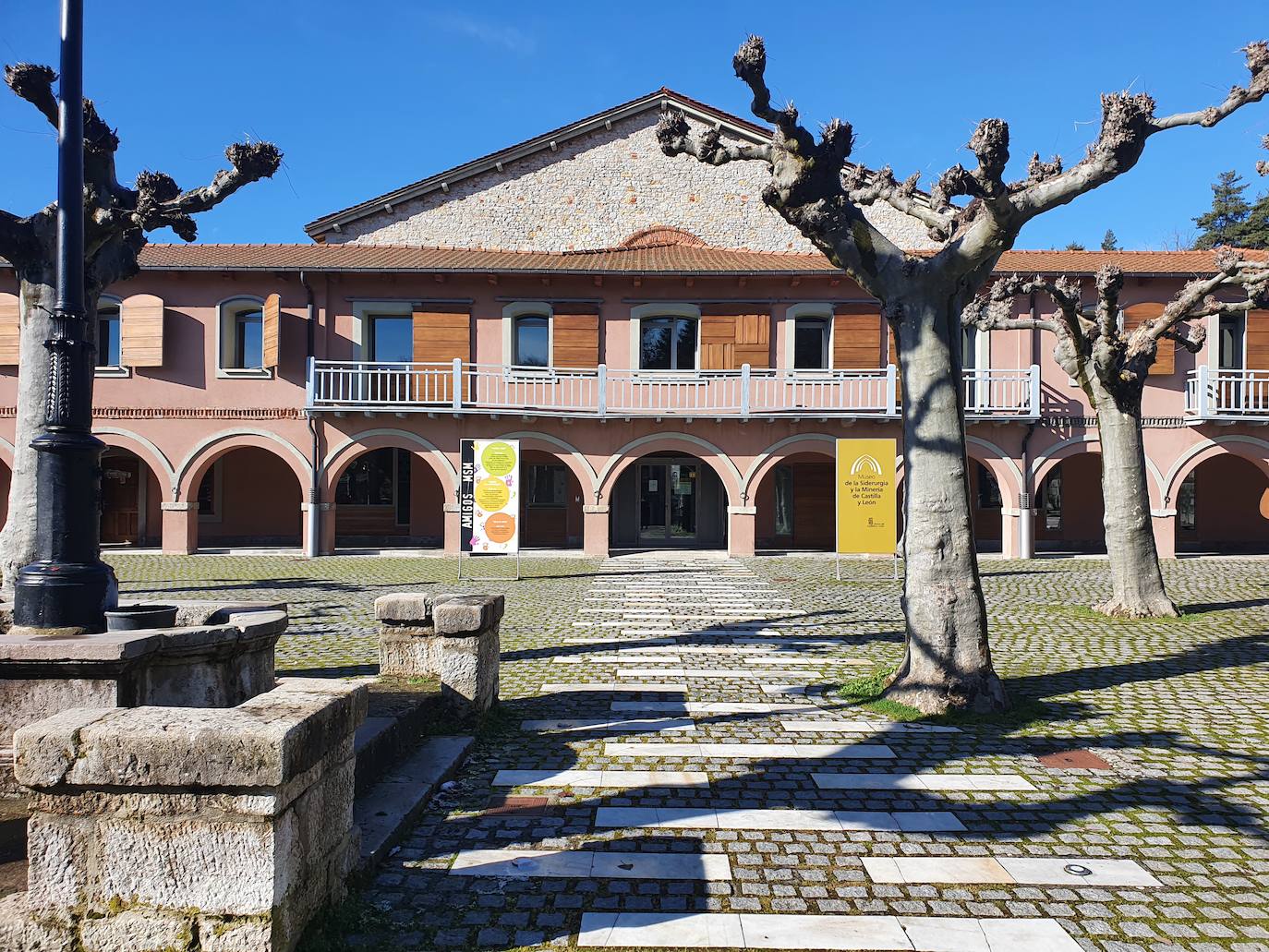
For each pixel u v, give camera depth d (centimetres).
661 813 473
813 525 2262
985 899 378
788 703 716
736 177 2478
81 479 518
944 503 694
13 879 357
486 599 664
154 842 276
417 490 2312
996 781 529
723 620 1145
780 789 514
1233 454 2042
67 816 279
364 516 2341
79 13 530
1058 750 594
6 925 279
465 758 564
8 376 1984
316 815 317
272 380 1998
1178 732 635
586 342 2061
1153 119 621
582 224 2472
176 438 1988
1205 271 1942
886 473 1573
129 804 276
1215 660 894
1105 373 1130
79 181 528
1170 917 364
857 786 520
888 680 758
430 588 1453
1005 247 691
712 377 2055
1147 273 1942
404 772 512
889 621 1137
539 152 2473
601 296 2072
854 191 893
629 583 1547
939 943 340
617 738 615
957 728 645
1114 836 448
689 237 2456
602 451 2017
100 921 277
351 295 2036
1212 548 2258
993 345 2033
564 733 627
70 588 504
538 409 1973
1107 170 632
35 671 465
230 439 1991
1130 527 1184
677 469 2316
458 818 464
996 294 1253
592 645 966
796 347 2081
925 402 702
